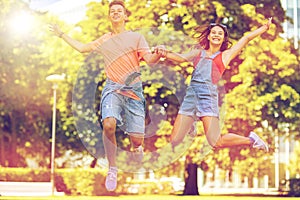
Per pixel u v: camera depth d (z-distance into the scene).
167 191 24.34
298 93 23.53
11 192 22.89
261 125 23.30
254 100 22.36
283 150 35.03
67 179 22.03
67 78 24.80
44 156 28.42
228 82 22.97
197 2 22.23
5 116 28.02
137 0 22.47
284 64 23.09
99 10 23.44
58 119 26.75
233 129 22.59
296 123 23.56
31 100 26.61
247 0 24.41
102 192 21.58
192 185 23.33
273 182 35.22
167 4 22.33
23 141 28.31
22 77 26.17
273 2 24.80
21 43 26.02
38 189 24.70
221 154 23.14
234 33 22.44
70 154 27.47
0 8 25.83
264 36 23.64
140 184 24.36
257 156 23.52
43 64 25.97
